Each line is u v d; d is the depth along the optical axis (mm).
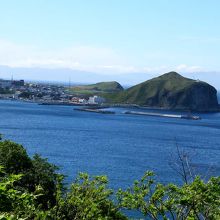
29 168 58656
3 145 60719
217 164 144125
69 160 146750
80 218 23297
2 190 13039
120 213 27078
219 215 21844
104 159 153000
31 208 14711
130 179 118500
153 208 23172
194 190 21750
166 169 136000
